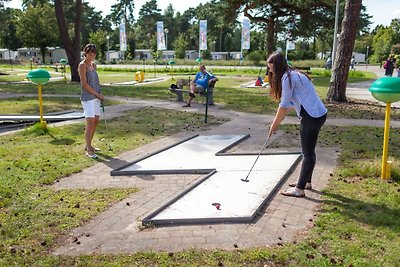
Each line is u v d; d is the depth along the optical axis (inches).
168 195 192.2
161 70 1562.5
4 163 243.0
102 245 142.5
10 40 3262.8
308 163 183.0
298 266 126.3
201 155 260.7
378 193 188.4
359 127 366.0
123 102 553.0
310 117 176.6
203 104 533.0
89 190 199.5
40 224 159.5
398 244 139.2
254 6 1163.3
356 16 531.8
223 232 150.7
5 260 132.2
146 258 132.3
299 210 170.9
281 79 177.2
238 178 211.5
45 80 332.2
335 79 557.9
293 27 1295.5
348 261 128.2
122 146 290.0
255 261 129.6
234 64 2134.6
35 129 335.0
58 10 919.7
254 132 346.0
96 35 2810.0
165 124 382.6
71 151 275.1
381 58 2903.5
